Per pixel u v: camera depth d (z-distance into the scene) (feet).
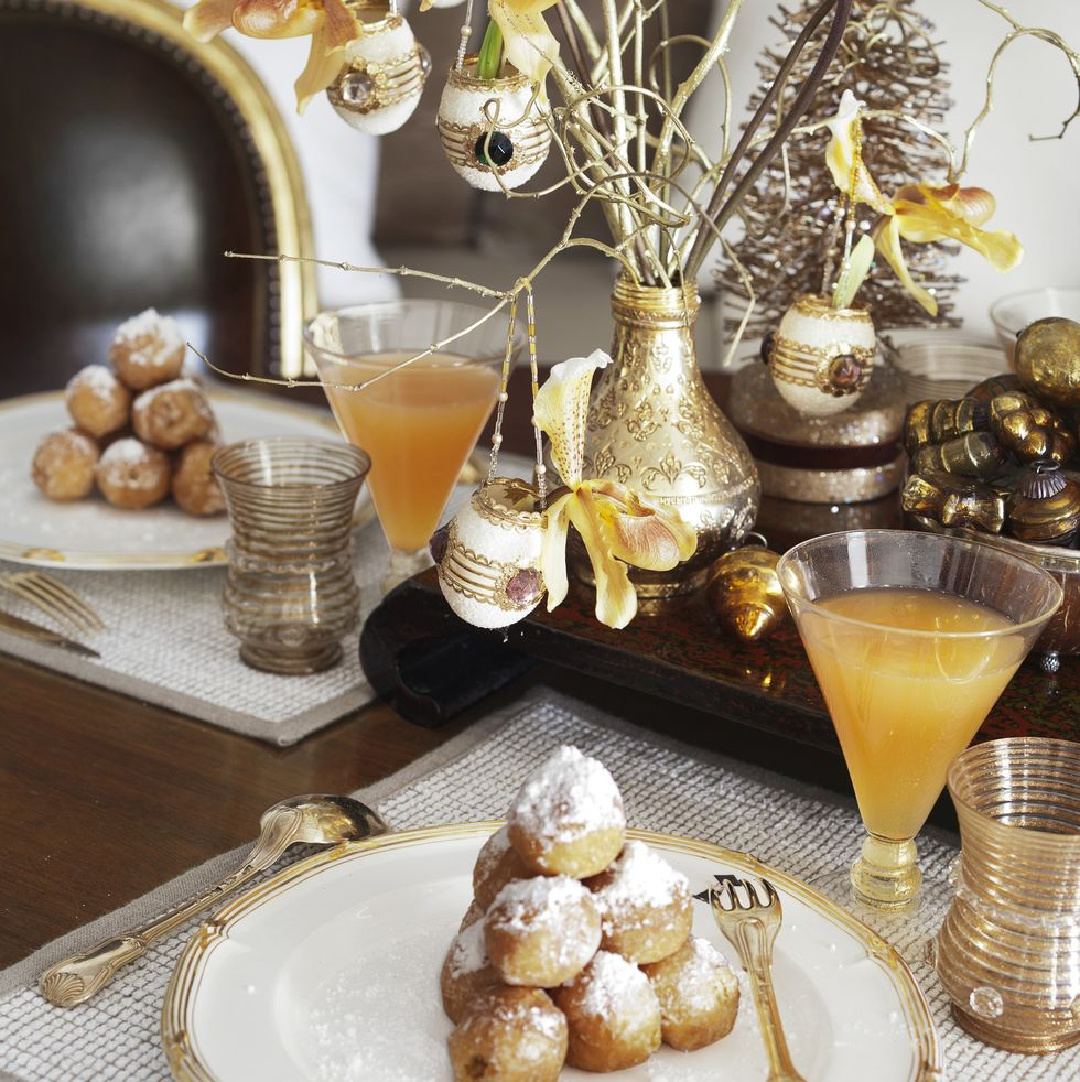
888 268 5.16
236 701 4.62
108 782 4.35
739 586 4.42
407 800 4.31
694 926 3.89
